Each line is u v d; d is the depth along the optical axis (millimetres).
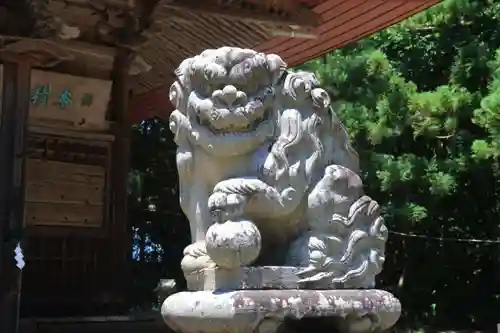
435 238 12680
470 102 10906
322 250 3676
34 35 7281
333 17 8750
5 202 6992
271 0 7895
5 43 7090
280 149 3695
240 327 3332
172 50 9836
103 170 8641
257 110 3672
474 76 11617
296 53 10148
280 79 3832
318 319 3613
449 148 12109
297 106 3832
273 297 3406
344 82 12375
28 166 8062
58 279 8133
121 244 8594
